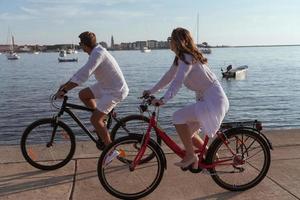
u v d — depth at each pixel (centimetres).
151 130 491
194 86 461
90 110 569
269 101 3950
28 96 4431
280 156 596
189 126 471
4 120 2939
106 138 555
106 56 546
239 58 17762
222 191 486
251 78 6681
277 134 702
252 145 519
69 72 8925
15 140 2241
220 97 454
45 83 6197
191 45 448
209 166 476
